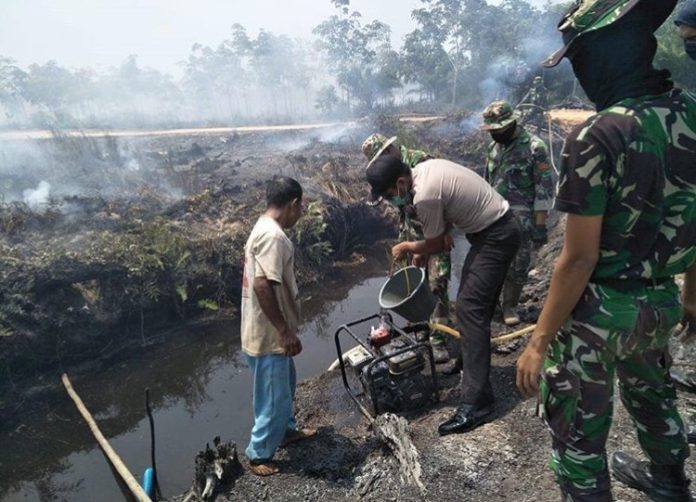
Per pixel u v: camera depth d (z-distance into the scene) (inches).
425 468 111.2
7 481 169.0
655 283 57.6
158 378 223.3
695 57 99.7
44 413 202.1
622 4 50.4
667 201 53.3
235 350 245.3
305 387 181.3
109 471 168.9
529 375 61.1
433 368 143.3
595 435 62.1
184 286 261.7
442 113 871.1
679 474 77.4
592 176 51.6
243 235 294.2
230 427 182.7
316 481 125.6
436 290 169.2
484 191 122.8
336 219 345.7
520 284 182.1
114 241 259.6
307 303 292.0
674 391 70.0
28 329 217.3
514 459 109.9
